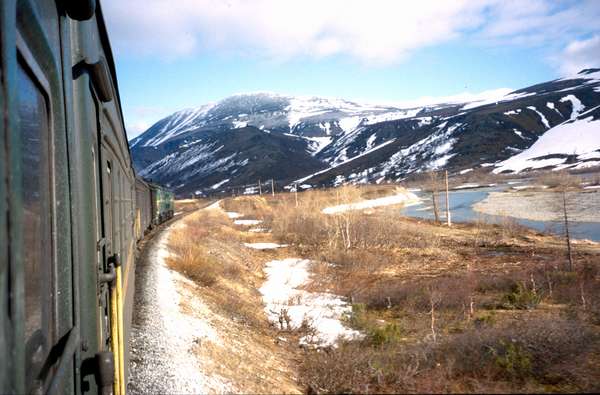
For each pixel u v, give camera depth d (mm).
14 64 1314
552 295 16328
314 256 27359
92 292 2961
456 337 9141
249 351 9328
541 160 185625
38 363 1701
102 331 3428
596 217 44562
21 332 1283
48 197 1975
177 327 8727
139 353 7277
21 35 1546
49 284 1948
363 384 7324
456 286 17812
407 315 14438
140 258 15789
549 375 7098
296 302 16125
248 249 29703
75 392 2512
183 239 21812
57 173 2176
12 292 1229
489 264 24891
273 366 8906
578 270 19906
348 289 18938
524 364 7207
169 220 38969
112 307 3492
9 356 1200
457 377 7352
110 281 3467
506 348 7906
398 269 24375
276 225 39344
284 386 7711
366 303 16188
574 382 6801
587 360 7645
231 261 21750
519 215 50625
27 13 1631
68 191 2385
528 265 23516
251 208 70312
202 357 7535
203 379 6598
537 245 30703
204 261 16875
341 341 10648
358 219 35094
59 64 2344
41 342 1768
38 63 1846
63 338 2229
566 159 176500
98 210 3531
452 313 14273
